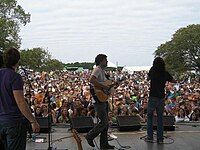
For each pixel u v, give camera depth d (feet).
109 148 20.54
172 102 46.29
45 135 25.79
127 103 46.70
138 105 46.60
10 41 114.73
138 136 24.84
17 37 119.44
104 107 19.76
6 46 110.63
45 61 205.98
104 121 19.85
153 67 21.57
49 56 211.41
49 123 21.52
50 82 97.81
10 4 124.67
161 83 21.58
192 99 49.21
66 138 24.49
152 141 22.45
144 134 25.62
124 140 23.32
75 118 26.02
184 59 209.05
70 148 21.30
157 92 21.56
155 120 25.45
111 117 30.68
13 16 126.31
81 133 25.80
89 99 47.34
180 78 185.98
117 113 37.88
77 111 35.78
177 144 22.00
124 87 77.97
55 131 27.94
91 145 20.11
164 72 21.52
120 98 47.24
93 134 19.97
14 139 12.94
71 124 25.93
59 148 21.33
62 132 27.37
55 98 52.42
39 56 185.47
